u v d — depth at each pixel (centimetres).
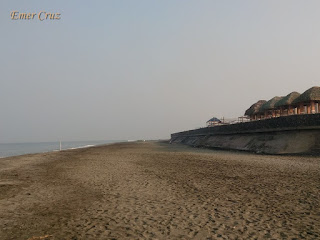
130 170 1786
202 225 680
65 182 1376
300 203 848
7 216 802
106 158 2866
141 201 947
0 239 619
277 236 591
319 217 710
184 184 1235
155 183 1283
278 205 838
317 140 2333
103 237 617
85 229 675
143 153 3578
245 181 1252
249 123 3438
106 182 1345
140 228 671
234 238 588
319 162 1783
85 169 1900
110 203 932
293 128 2597
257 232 619
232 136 3938
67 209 870
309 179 1217
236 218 727
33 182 1388
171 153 3400
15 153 6044
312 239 569
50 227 698
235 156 2528
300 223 670
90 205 914
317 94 3234
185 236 609
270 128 2945
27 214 820
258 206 836
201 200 934
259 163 1867
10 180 1457
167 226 680
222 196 984
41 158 3097
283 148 2534
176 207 855
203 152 3381
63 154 3797
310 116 2441
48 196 1062
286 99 3825
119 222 723
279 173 1416
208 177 1409
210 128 5159
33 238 620
